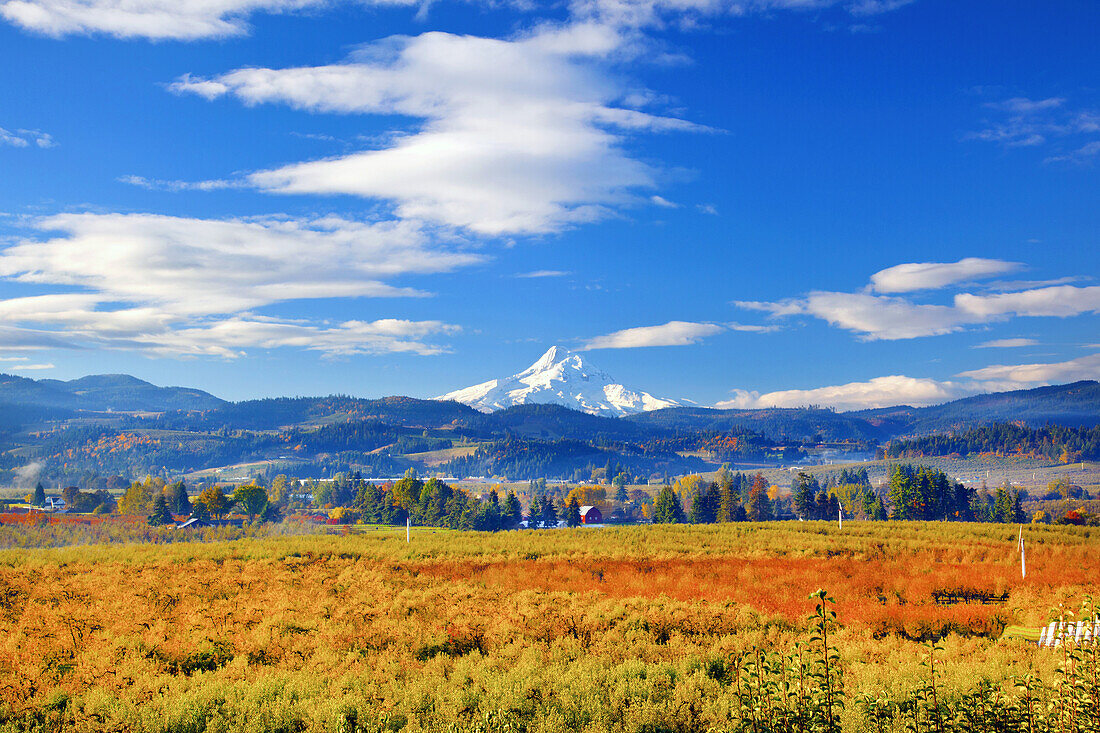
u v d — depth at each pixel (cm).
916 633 2180
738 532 6406
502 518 14600
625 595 2922
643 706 1345
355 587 3098
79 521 12619
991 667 1483
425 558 4738
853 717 1161
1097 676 1016
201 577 3428
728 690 1415
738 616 2172
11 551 4797
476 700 1416
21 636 1916
